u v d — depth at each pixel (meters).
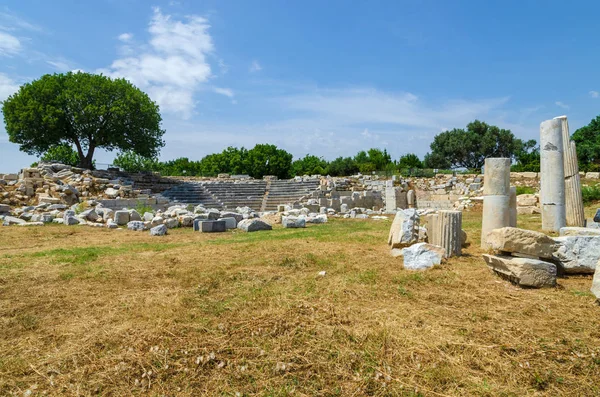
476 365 3.35
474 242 9.05
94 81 26.22
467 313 4.41
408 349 3.57
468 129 50.56
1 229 12.66
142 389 3.05
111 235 11.91
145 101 28.62
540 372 3.22
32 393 3.00
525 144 48.69
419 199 29.78
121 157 29.34
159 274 6.29
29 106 24.48
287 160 49.91
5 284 5.74
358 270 6.36
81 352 3.58
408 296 5.02
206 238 11.17
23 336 3.99
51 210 16.47
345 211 21.11
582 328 3.97
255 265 6.82
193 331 3.97
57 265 6.97
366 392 3.01
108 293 5.31
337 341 3.71
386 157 46.12
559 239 6.04
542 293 5.05
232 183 28.91
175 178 31.73
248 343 3.69
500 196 8.02
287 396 2.95
